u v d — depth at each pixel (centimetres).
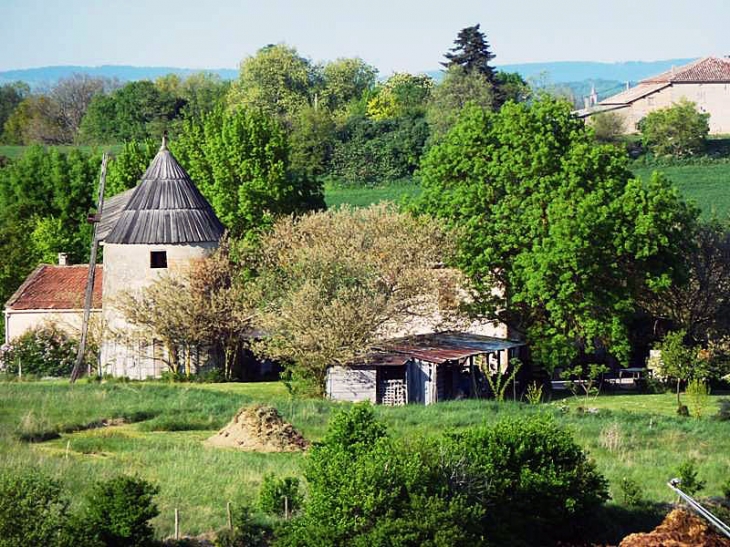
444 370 11044
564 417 9156
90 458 7062
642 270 11988
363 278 11081
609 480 7125
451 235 11862
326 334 10412
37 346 12075
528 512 6056
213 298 11794
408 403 10750
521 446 6144
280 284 11394
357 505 5197
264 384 11619
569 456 6262
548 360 11650
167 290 11756
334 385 10806
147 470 6731
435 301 11819
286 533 5372
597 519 6291
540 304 12200
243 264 12125
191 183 12212
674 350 10675
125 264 11969
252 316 11506
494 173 12194
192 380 11888
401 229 11950
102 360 12050
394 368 11050
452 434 6278
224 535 5491
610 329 11650
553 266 11500
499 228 12000
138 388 9725
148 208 11981
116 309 11919
